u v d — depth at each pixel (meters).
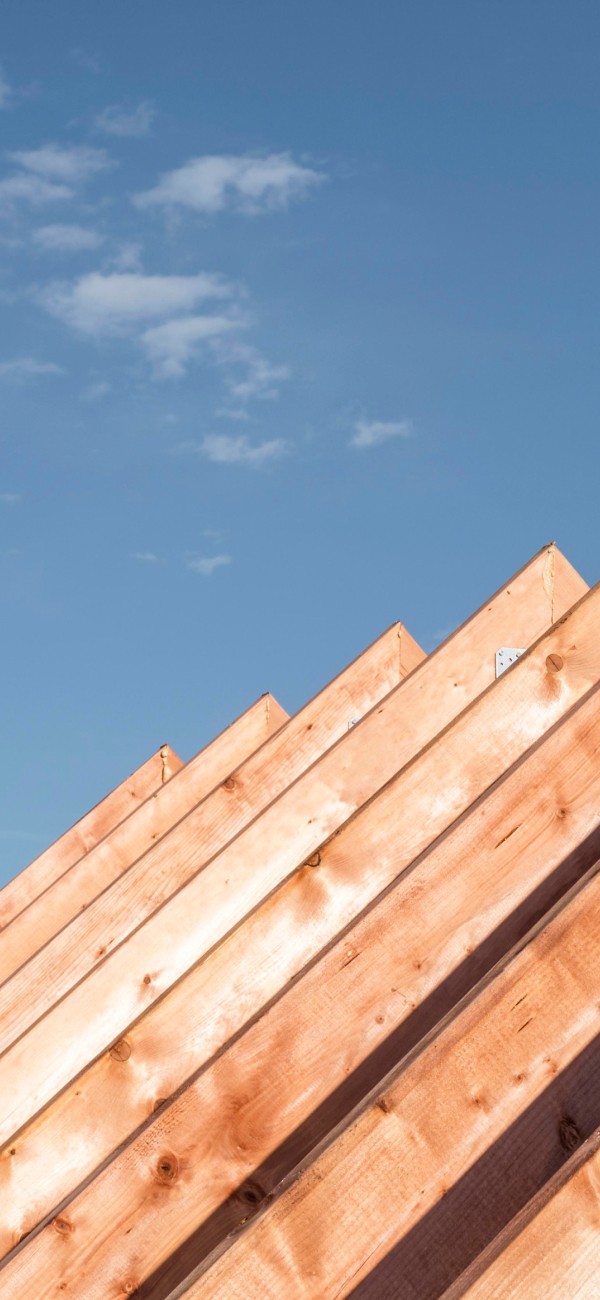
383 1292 1.93
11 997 5.15
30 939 6.02
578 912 2.14
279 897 3.24
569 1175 1.75
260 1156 2.56
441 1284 1.94
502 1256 1.70
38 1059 4.10
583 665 3.63
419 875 2.75
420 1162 2.00
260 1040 2.62
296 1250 1.93
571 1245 1.71
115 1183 2.56
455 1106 2.03
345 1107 2.58
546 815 2.81
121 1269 2.51
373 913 2.71
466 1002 2.13
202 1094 2.60
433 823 3.37
